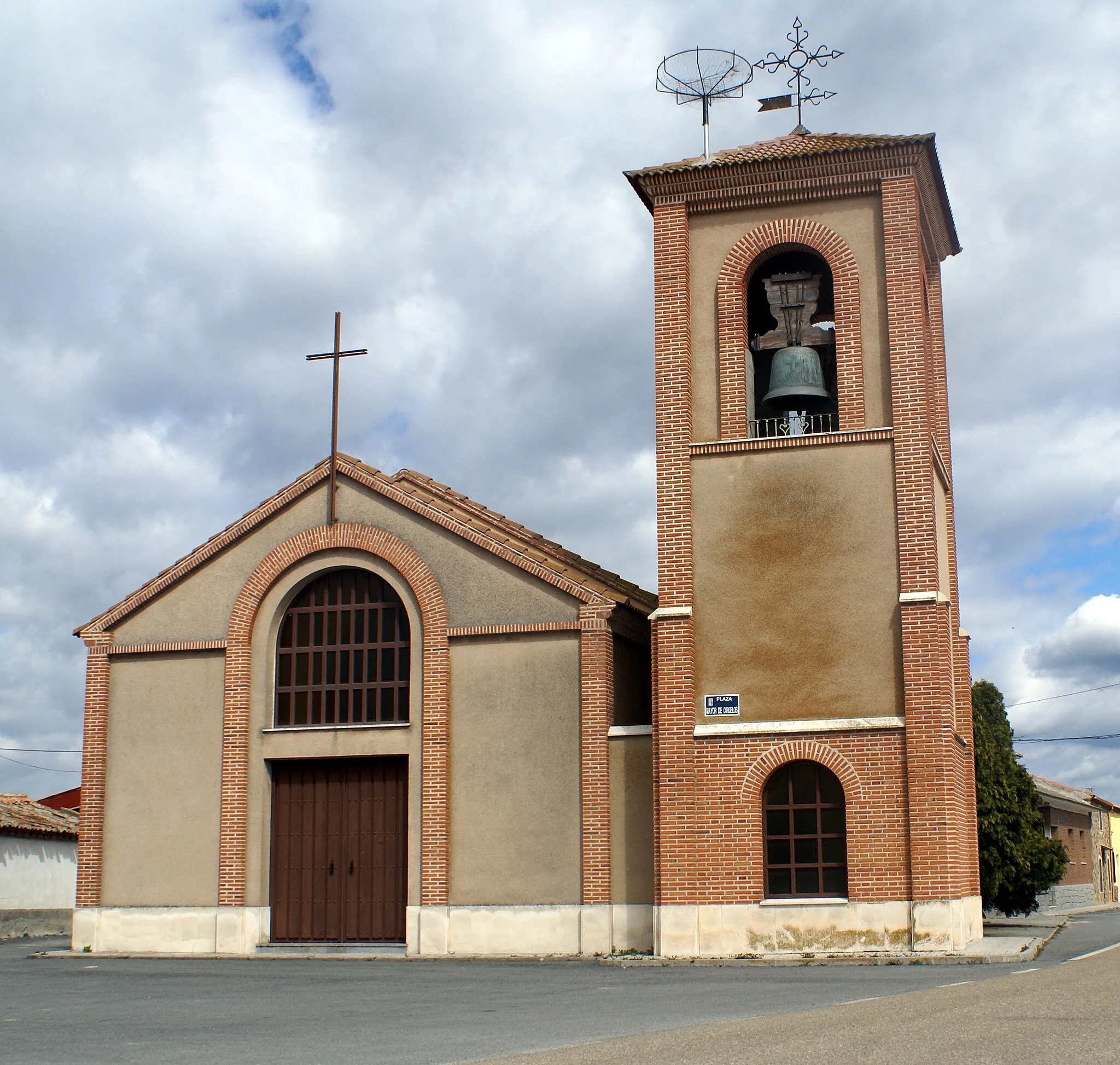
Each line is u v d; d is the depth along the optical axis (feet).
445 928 84.74
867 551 79.30
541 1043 40.16
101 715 93.61
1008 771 121.29
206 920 88.94
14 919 120.57
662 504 82.58
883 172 82.43
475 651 87.92
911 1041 35.78
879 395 80.94
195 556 93.50
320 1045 41.83
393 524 90.94
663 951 77.56
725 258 84.89
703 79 90.12
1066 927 115.44
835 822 77.51
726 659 80.12
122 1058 39.70
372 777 89.51
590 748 84.38
